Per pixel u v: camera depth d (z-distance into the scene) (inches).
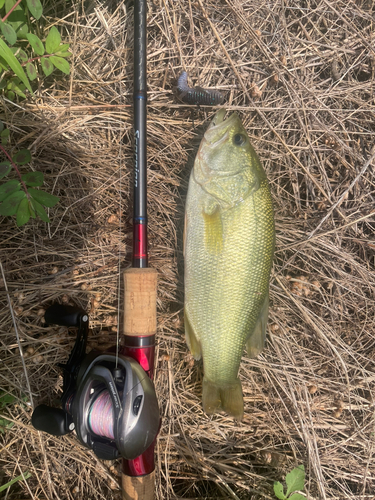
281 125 15.8
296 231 15.8
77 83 14.7
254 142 15.6
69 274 14.6
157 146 15.2
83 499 14.5
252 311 13.5
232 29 15.7
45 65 12.9
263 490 15.0
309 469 14.9
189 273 13.5
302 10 15.8
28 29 13.8
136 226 13.5
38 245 14.4
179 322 15.2
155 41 15.2
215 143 13.2
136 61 13.6
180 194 15.4
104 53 15.0
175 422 15.1
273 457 15.2
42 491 14.4
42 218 12.6
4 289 14.2
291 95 15.8
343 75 16.0
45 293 14.5
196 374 15.4
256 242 13.3
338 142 15.9
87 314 13.6
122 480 13.0
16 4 11.9
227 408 13.5
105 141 14.9
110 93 14.9
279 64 15.7
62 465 14.5
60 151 14.4
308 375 15.5
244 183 13.2
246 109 15.5
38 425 12.7
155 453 14.8
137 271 13.0
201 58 15.5
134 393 11.4
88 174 14.6
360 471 15.3
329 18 16.0
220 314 13.4
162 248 15.2
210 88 15.4
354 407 15.6
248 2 15.6
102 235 14.9
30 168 14.2
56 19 14.5
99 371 11.6
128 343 12.9
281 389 15.5
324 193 15.7
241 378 15.5
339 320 15.9
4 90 13.7
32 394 14.3
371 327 15.9
